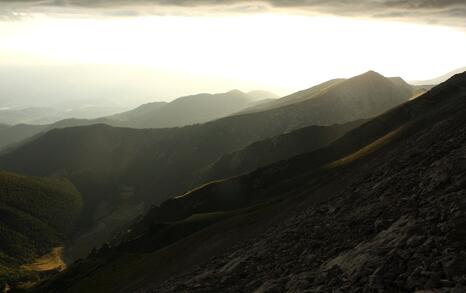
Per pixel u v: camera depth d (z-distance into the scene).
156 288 58.31
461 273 15.22
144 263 121.19
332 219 34.97
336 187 60.62
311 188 86.69
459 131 39.25
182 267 77.06
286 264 28.92
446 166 27.72
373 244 22.22
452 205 20.80
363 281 18.67
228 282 32.16
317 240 30.56
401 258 18.47
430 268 16.41
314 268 24.72
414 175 31.92
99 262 182.62
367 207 31.47
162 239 171.88
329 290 19.80
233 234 79.62
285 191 169.50
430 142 47.47
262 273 30.20
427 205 23.72
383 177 38.81
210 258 62.50
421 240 19.23
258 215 88.44
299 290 21.77
